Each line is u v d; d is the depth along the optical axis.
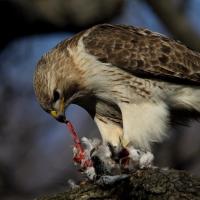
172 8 21.56
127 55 16.33
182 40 21.62
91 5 23.00
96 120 16.78
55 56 16.52
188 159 21.42
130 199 14.07
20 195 22.50
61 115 16.48
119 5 22.83
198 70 16.56
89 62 16.23
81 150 15.79
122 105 16.27
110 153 15.53
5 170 22.89
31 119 23.77
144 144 16.16
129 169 15.28
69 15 22.98
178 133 21.58
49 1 23.06
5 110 23.50
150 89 16.25
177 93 16.42
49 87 16.48
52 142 23.86
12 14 22.81
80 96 16.47
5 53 23.11
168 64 16.44
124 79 16.25
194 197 13.83
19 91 23.50
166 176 14.05
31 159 23.27
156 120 16.14
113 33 16.64
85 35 16.58
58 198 14.34
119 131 16.66
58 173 22.78
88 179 15.19
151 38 16.67
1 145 23.41
